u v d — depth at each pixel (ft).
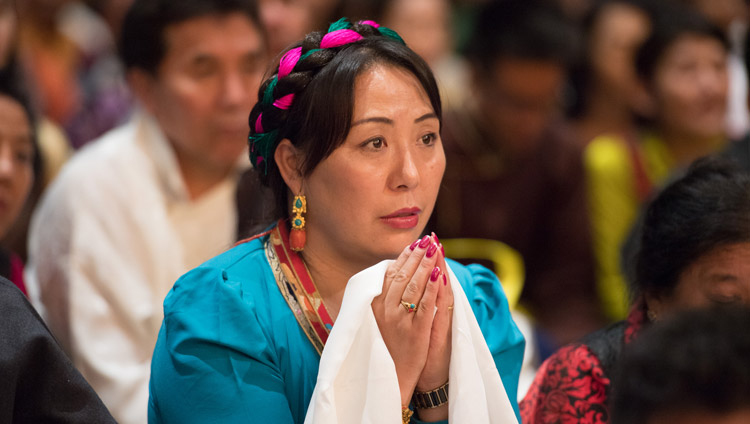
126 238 18.90
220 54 18.54
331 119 10.49
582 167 25.34
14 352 9.98
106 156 19.40
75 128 27.35
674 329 7.86
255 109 11.37
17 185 16.67
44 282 18.93
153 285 18.85
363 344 10.31
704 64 26.20
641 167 26.12
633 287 13.02
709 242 11.65
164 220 19.25
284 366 10.96
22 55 24.73
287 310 11.17
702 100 26.13
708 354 7.50
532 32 23.53
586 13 29.60
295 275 11.30
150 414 11.40
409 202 10.76
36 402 10.18
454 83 27.99
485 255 21.34
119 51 19.58
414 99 10.76
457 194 24.88
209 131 18.88
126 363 18.29
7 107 16.38
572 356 12.90
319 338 11.07
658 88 26.53
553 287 25.29
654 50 26.58
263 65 19.30
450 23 33.24
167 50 18.54
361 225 10.75
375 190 10.64
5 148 16.37
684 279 11.98
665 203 12.33
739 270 11.64
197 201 19.94
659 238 12.18
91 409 10.43
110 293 18.53
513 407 11.65
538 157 25.05
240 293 11.05
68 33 30.53
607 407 12.57
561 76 24.22
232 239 16.57
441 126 11.21
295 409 10.94
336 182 10.69
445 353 10.66
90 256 18.60
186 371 10.73
